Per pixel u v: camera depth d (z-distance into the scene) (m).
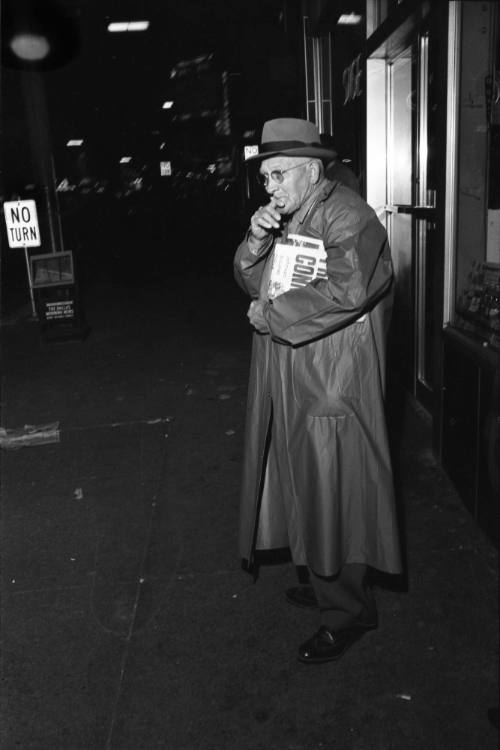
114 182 55.31
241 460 4.61
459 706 2.37
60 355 8.02
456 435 3.75
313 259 2.29
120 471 4.60
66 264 8.47
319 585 2.54
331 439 2.35
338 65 7.77
